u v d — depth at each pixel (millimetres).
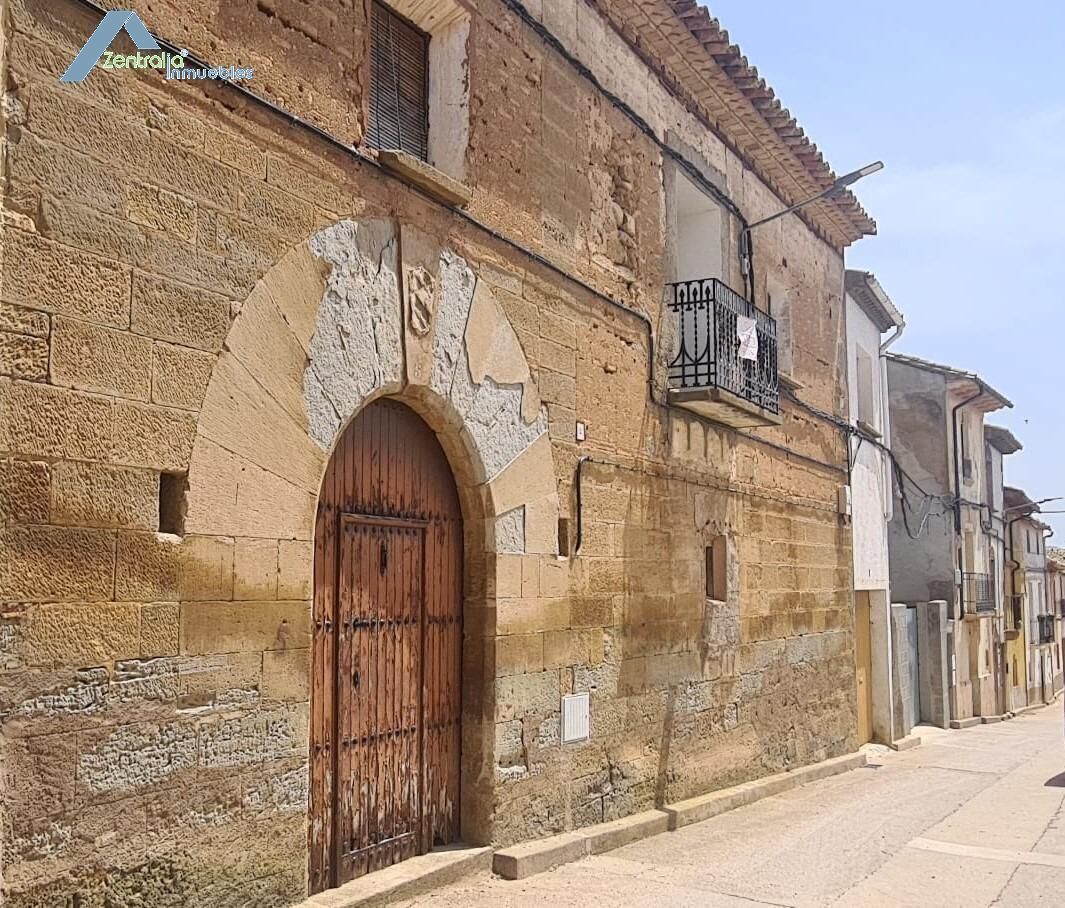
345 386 5543
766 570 10875
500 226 6895
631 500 8336
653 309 8891
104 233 4301
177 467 4566
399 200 5996
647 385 8711
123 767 4258
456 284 6426
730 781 9789
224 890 4684
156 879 4375
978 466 26156
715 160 10281
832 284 13805
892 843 8383
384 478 6176
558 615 7309
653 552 8617
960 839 8688
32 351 4000
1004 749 17266
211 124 4828
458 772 6656
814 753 12000
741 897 6441
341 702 5746
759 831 8562
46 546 4012
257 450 4977
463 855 6312
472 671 6688
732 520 10109
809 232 13023
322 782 5582
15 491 3918
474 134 6688
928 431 23719
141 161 4480
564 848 6938
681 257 10484
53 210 4105
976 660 24922
